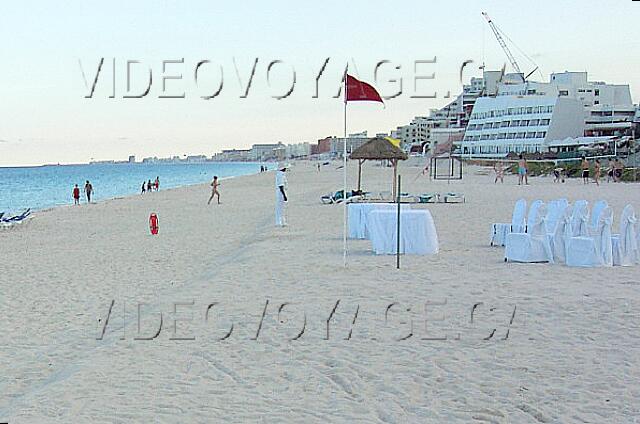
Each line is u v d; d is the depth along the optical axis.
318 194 36.38
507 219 19.77
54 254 15.98
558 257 11.65
